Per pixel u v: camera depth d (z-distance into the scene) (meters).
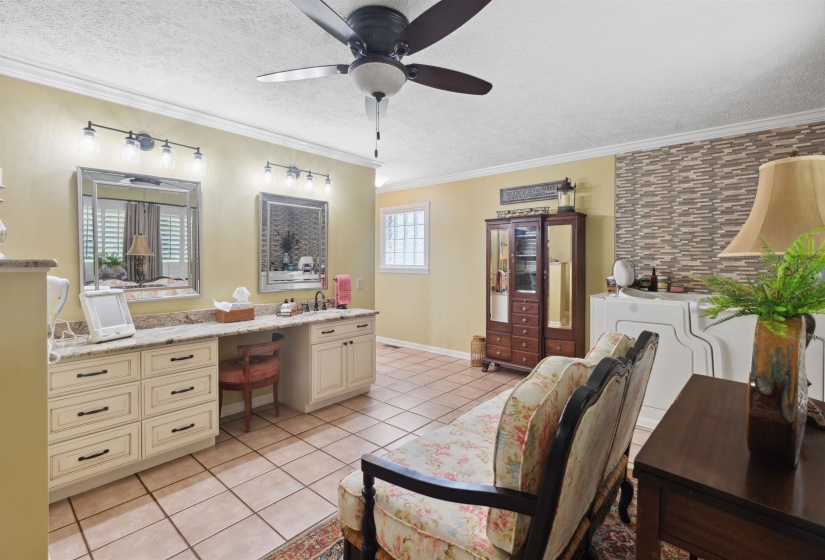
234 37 2.11
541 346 4.25
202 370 2.63
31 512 1.26
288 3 1.83
